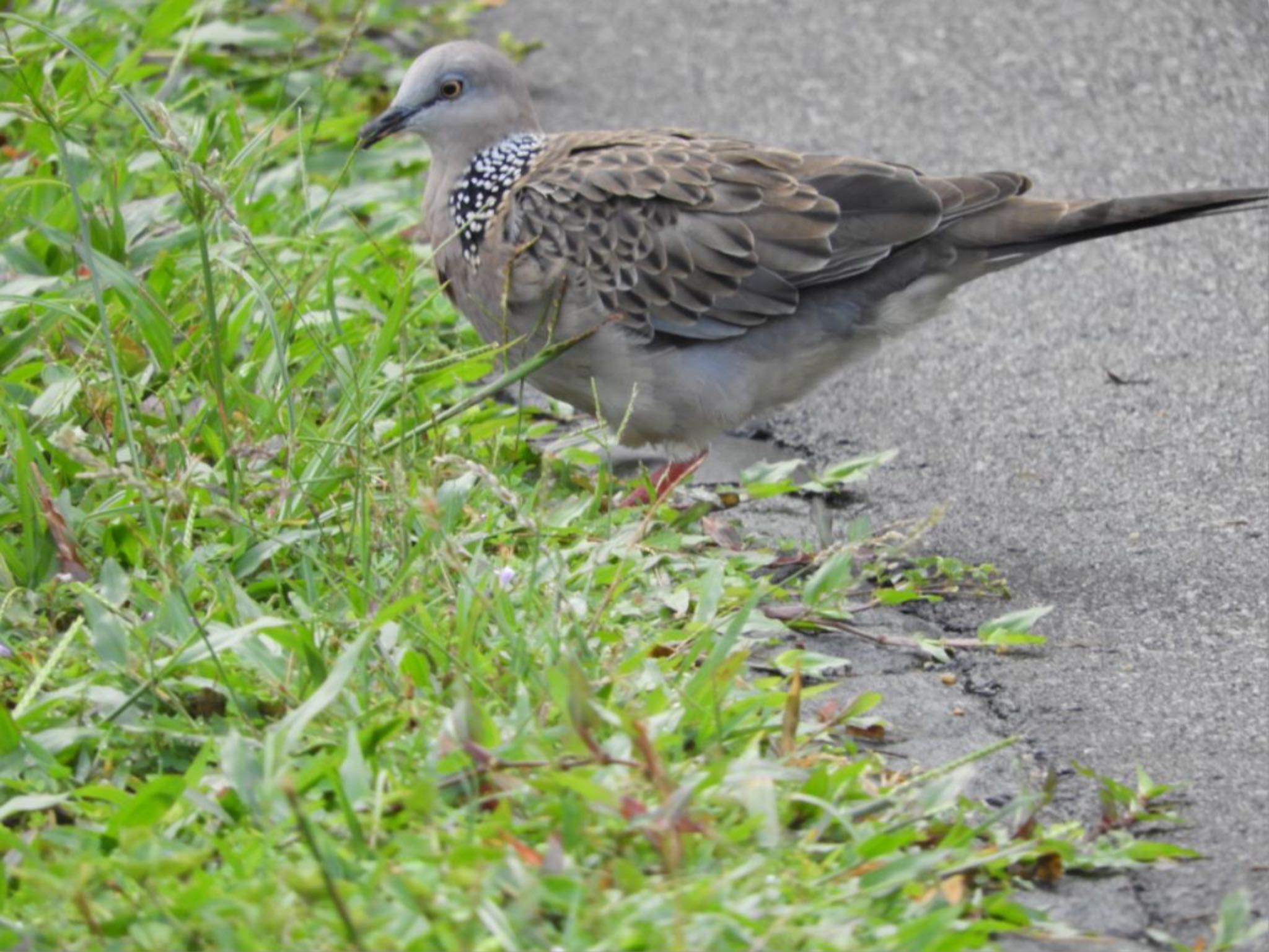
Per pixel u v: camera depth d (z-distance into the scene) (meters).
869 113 15.85
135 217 12.25
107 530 9.16
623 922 6.25
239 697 7.88
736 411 10.80
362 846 6.73
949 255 10.58
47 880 6.33
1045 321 12.87
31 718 7.75
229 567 8.97
